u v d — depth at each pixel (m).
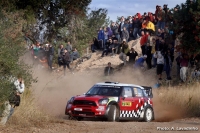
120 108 45.25
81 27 88.44
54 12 71.88
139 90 48.59
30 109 36.66
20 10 63.09
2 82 32.84
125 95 46.38
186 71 66.94
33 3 66.31
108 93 46.25
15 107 35.50
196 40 67.25
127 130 32.16
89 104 43.91
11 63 34.56
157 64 70.25
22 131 30.11
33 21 65.75
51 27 73.12
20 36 43.38
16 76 35.28
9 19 44.09
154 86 68.50
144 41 77.75
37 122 34.69
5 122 32.78
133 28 88.56
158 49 72.25
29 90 39.94
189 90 59.47
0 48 34.22
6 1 61.00
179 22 69.75
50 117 38.28
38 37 74.50
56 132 30.34
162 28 79.88
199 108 54.44
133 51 78.62
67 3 70.75
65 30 89.88
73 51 84.94
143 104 48.03
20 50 39.03
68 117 47.31
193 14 68.06
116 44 88.00
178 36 72.88
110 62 82.75
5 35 38.31
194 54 67.44
